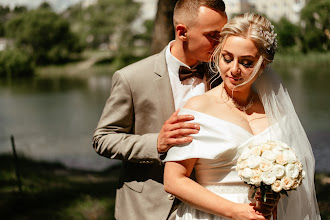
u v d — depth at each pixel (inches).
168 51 80.4
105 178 253.4
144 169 80.0
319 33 637.9
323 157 337.7
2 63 1852.9
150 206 78.7
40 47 2212.1
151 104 77.9
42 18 2213.3
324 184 209.6
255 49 62.4
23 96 1211.9
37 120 746.2
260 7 1002.7
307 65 1008.9
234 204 62.0
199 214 67.0
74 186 228.5
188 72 80.3
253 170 58.5
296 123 70.8
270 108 68.8
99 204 193.0
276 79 70.9
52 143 510.6
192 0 73.7
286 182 57.6
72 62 2222.0
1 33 2222.0
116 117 78.1
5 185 229.8
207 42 73.9
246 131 65.5
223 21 73.7
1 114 835.4
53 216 179.5
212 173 65.9
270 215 61.3
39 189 221.0
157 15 154.5
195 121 65.6
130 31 2290.8
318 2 623.2
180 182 63.8
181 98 80.7
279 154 58.7
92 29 2316.7
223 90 68.9
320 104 690.8
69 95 1201.4
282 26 652.1
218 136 64.0
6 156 333.4
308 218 71.3
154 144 71.6
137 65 79.6
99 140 78.1
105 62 2167.8
